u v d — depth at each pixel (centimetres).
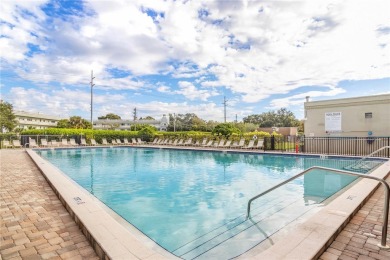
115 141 2505
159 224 433
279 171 991
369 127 1327
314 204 524
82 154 1700
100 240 279
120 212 501
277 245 267
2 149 1798
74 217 380
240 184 759
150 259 239
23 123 5888
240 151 1545
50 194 539
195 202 568
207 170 1022
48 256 271
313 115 1523
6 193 549
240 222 429
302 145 1495
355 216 380
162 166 1137
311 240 276
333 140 1422
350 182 747
